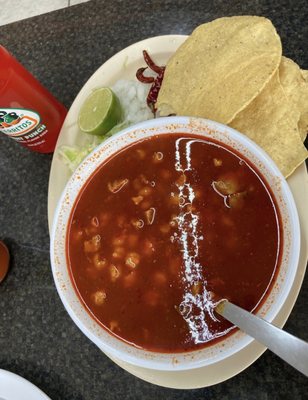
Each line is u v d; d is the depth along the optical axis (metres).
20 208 0.41
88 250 0.30
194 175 0.29
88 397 0.34
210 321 0.27
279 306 0.25
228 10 0.40
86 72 0.43
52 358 0.36
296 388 0.29
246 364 0.28
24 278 0.39
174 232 0.29
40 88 0.37
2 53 0.35
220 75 0.30
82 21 0.45
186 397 0.31
